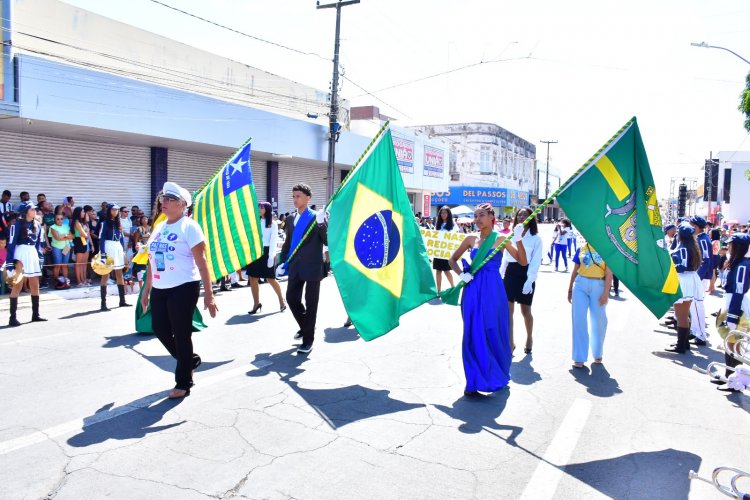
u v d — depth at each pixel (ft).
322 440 14.01
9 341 23.62
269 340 24.26
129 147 52.90
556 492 11.77
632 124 17.97
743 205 124.57
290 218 25.43
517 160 199.21
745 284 20.89
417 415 15.85
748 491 12.01
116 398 16.70
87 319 28.66
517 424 15.42
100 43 52.24
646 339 26.81
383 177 20.31
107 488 11.43
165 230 16.72
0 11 36.11
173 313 16.60
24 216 27.27
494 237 17.84
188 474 12.09
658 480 12.41
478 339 17.62
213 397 16.92
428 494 11.53
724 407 17.16
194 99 51.01
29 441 13.61
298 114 80.53
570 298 22.52
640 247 18.29
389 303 19.75
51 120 39.32
